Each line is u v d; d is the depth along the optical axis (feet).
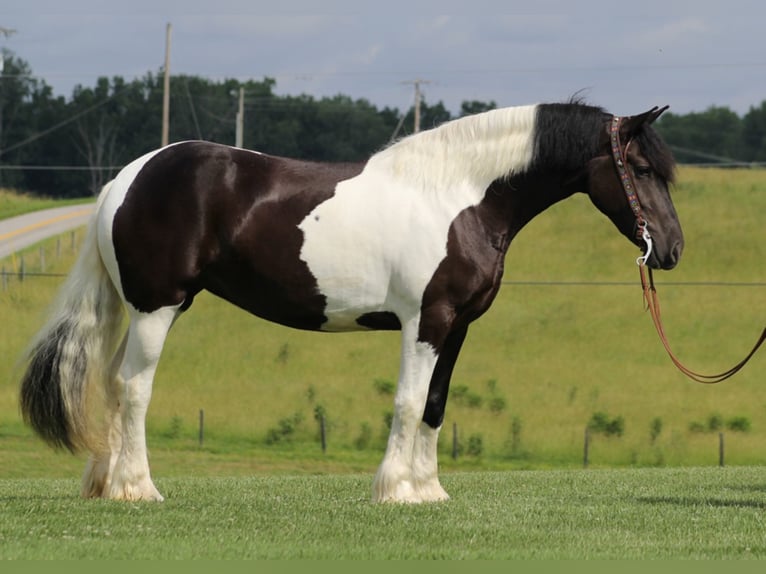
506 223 36.40
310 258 35.17
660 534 32.60
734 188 240.32
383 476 36.04
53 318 36.35
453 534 31.40
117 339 37.24
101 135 384.68
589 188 36.70
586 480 51.78
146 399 36.04
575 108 36.58
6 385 140.15
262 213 35.35
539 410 136.05
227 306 178.70
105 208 36.17
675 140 431.43
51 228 227.61
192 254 35.50
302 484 46.88
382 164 36.17
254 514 33.96
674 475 56.18
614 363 159.53
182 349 162.20
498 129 36.06
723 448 114.42
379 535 30.94
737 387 147.84
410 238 34.96
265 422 129.90
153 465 104.58
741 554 29.71
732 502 40.91
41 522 31.53
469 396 138.72
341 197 35.40
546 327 174.40
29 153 381.40
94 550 27.96
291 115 396.78
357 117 396.98
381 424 129.08
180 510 34.27
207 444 119.65
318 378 150.82
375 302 35.45
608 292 188.65
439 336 35.22
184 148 36.14
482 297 35.78
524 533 32.01
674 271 197.98
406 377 35.45
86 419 35.99
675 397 142.92
